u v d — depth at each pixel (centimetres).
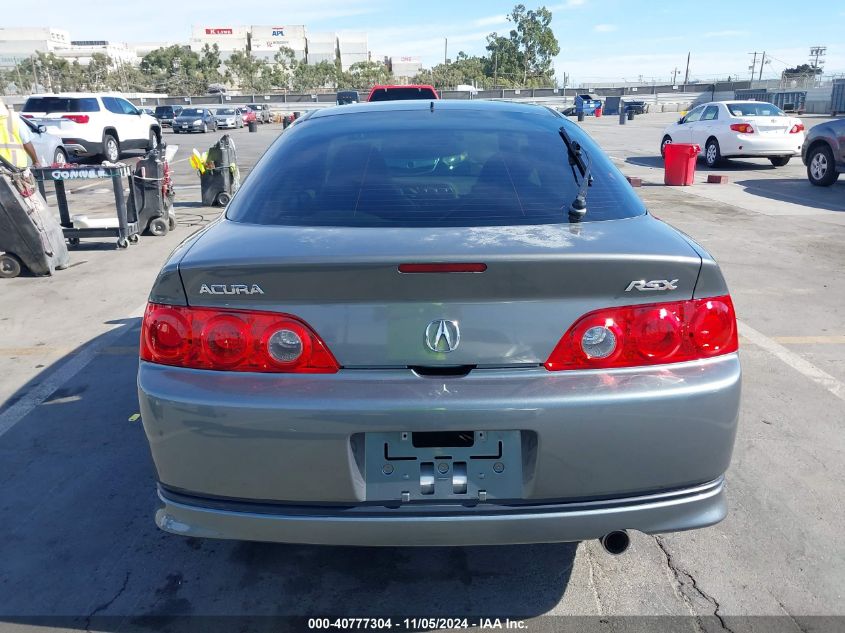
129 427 374
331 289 192
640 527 202
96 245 845
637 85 7756
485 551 270
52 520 292
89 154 1858
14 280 685
